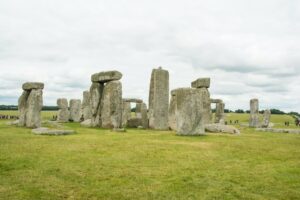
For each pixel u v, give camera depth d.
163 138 21.23
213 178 11.59
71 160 13.78
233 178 11.63
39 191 9.95
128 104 43.97
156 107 31.41
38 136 21.48
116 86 30.58
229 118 80.50
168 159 14.34
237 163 13.99
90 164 13.17
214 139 21.20
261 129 34.31
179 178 11.47
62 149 16.23
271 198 9.72
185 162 13.87
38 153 15.04
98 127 31.92
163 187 10.52
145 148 16.86
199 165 13.40
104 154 15.16
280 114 116.31
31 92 30.02
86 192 9.98
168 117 32.25
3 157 13.88
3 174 11.54
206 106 34.41
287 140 22.47
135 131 27.64
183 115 23.31
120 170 12.39
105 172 12.09
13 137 20.58
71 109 47.16
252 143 20.08
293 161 14.63
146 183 10.91
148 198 9.59
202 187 10.62
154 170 12.48
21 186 10.34
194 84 36.22
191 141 19.86
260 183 11.10
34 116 29.27
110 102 30.53
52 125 32.41
